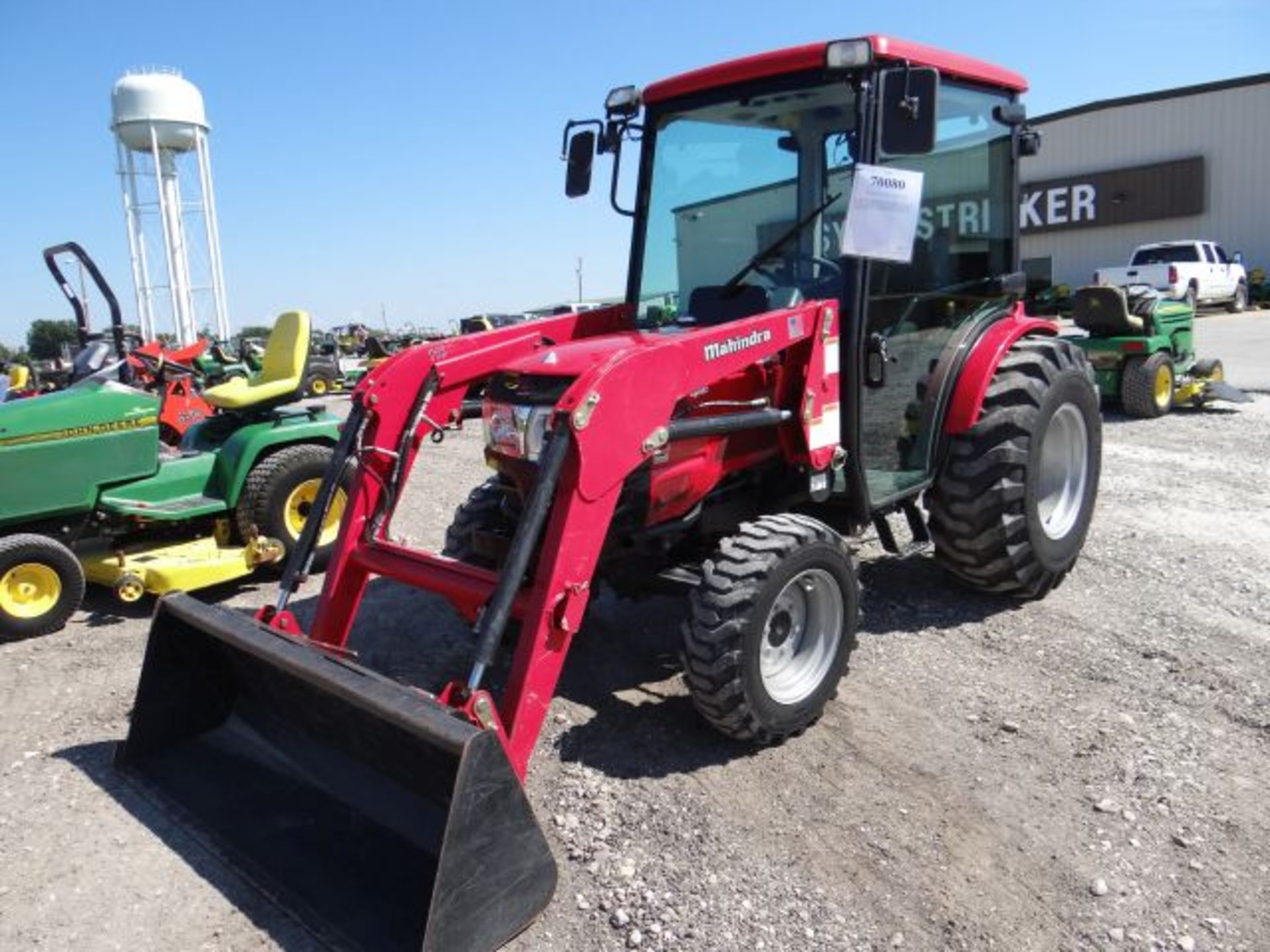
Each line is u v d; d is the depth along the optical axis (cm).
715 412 360
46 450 510
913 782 328
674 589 363
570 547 296
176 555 538
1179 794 317
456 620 472
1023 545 447
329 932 257
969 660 418
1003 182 486
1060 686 393
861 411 396
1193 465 768
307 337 602
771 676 350
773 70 389
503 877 249
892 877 282
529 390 345
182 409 851
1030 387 441
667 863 288
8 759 363
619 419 303
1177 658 414
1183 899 271
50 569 493
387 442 373
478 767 243
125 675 440
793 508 437
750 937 259
